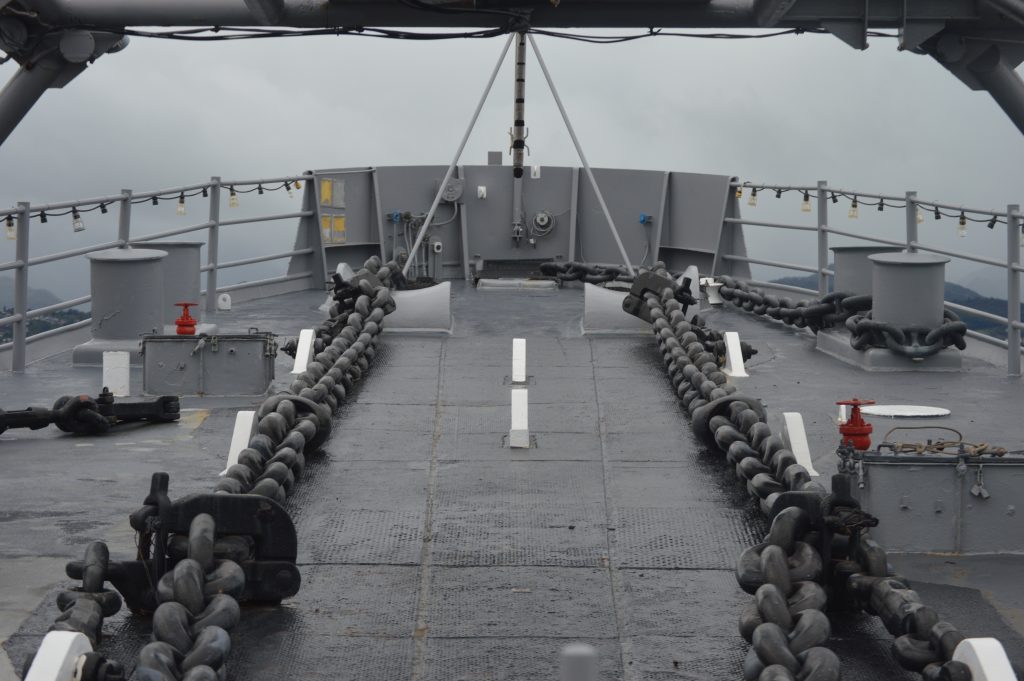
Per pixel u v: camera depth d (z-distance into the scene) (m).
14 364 12.62
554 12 13.97
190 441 9.59
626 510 7.71
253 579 6.24
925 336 12.31
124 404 10.00
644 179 18.98
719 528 7.41
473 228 18.91
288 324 15.38
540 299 15.92
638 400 10.15
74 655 4.82
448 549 7.11
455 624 6.17
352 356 10.34
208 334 11.03
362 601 6.43
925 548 7.09
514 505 7.81
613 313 12.57
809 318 13.59
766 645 5.17
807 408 10.57
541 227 18.80
